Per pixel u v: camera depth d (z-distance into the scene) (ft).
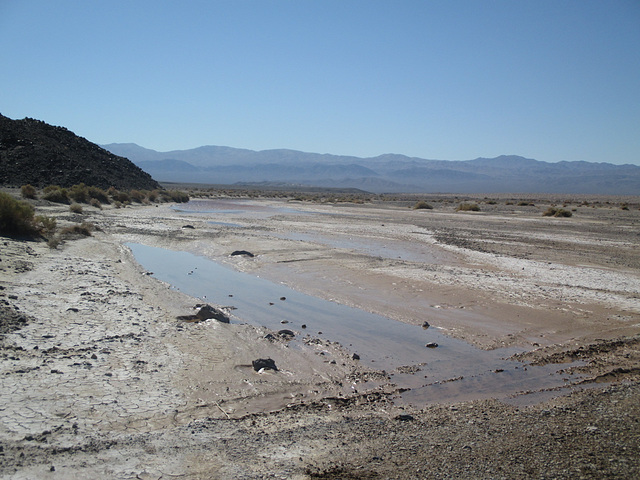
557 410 24.25
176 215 144.97
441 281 56.65
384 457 19.12
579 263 70.44
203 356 31.71
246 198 277.44
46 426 20.40
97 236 85.92
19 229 71.51
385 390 27.99
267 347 34.45
